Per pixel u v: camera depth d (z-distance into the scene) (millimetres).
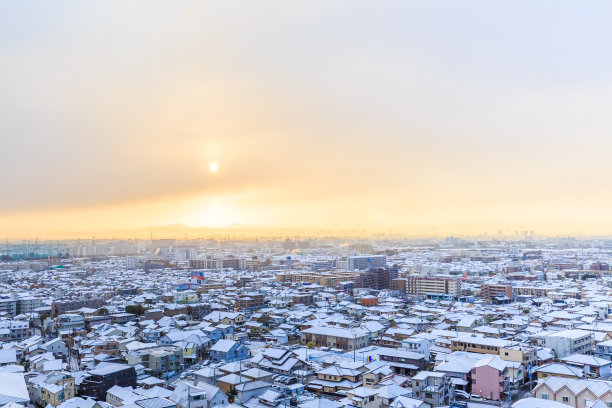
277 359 196750
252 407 151625
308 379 182500
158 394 156250
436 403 151375
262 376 172625
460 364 176125
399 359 191125
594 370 178625
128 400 150500
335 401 148750
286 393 163375
